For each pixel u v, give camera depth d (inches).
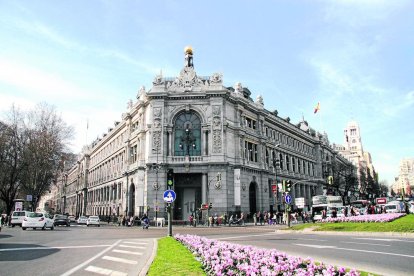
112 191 2768.2
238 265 339.6
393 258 476.1
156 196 1817.2
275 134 2625.5
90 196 3656.5
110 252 617.9
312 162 3341.5
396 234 847.1
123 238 956.0
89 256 564.1
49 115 2283.5
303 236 970.1
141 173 1993.1
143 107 2106.3
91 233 1177.4
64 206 4896.7
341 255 518.9
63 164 2332.7
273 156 2507.4
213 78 1955.0
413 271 382.0
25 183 2319.1
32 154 2171.5
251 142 2186.3
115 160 2768.2
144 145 2043.6
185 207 1852.9
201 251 458.6
